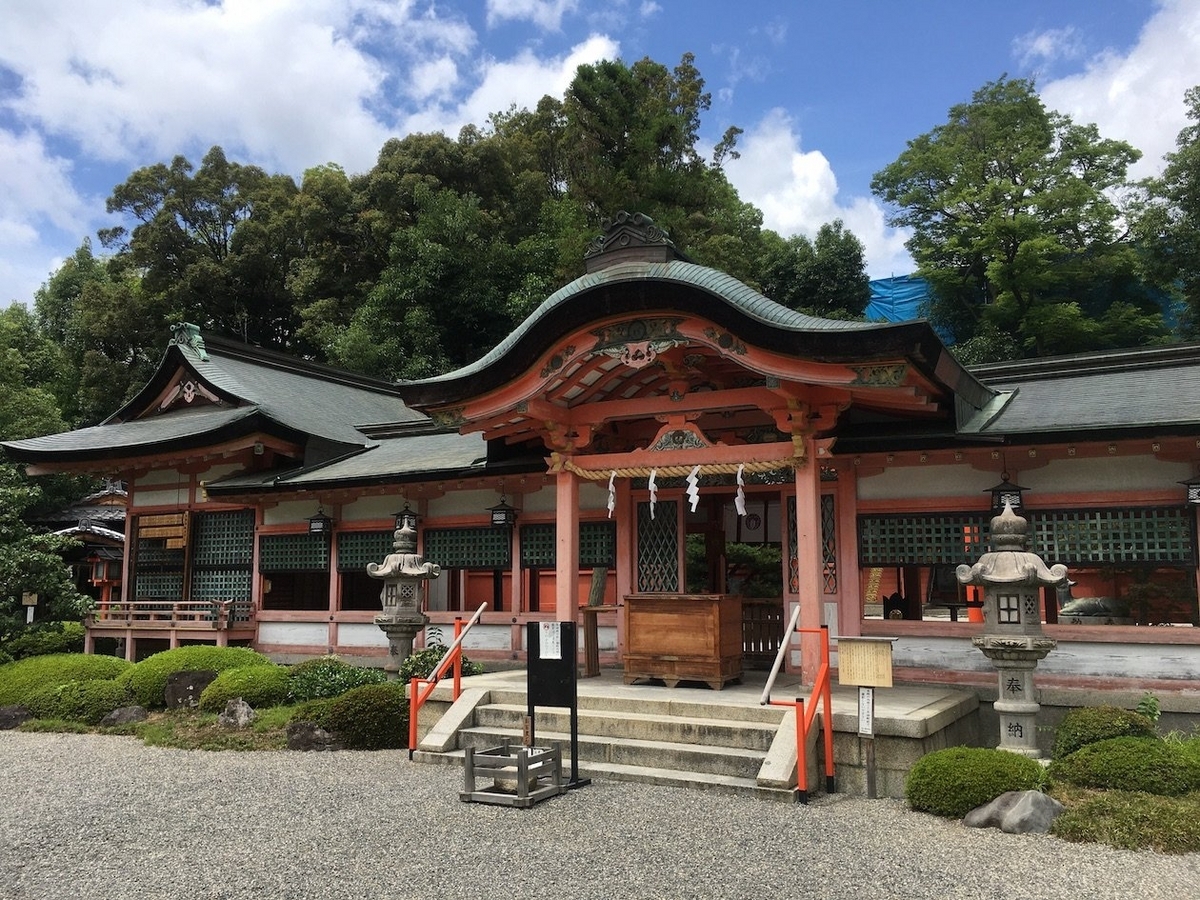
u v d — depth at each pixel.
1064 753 8.22
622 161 31.11
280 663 16.33
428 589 15.84
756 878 5.84
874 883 5.71
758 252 39.75
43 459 18.12
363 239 35.91
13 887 6.02
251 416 16.16
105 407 35.69
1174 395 10.71
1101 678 9.92
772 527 13.36
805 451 10.21
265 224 37.88
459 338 33.97
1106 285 36.25
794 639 11.92
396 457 16.36
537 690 8.51
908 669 10.94
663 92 34.47
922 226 39.78
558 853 6.40
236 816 7.67
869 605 17.56
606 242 11.08
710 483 12.67
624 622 11.12
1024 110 38.44
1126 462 10.21
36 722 12.97
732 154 36.44
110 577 22.12
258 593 16.97
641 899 5.50
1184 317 33.97
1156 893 5.48
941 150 39.06
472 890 5.72
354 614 15.73
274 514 16.89
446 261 32.03
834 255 38.84
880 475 11.45
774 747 8.26
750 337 9.51
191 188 38.31
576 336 10.58
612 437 13.07
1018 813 6.80
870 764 8.01
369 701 10.73
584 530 13.63
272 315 39.09
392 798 8.11
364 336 30.14
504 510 14.09
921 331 8.62
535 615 14.05
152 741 11.34
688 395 10.94
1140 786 7.21
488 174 36.34
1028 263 34.38
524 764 7.65
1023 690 8.29
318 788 8.59
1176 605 12.10
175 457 17.50
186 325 19.42
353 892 5.74
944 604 14.02
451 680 11.34
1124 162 37.19
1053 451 10.31
